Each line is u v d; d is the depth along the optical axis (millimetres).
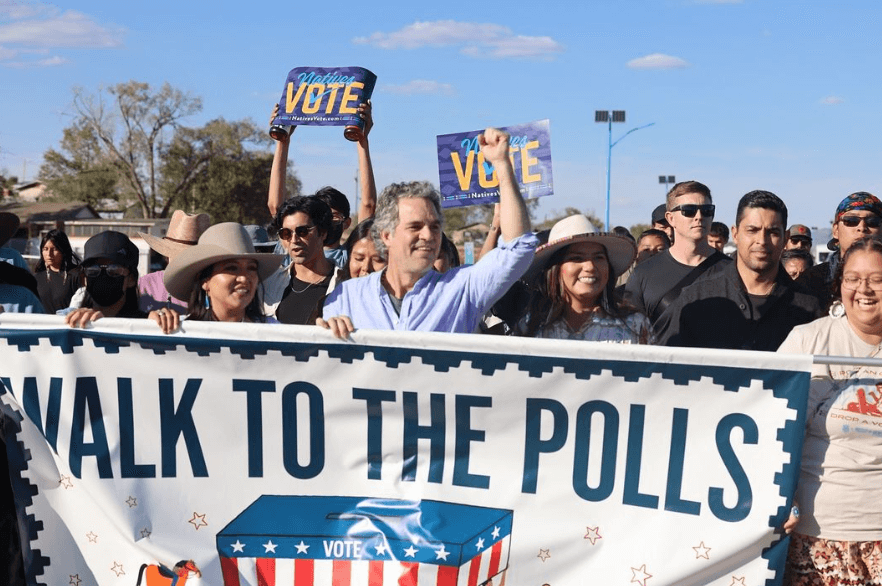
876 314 3727
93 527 3871
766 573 3734
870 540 3729
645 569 3756
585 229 4406
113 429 3883
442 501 3838
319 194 6848
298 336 3826
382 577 3826
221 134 75438
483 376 3797
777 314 4922
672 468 3754
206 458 3871
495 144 4074
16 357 3879
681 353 3715
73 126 77000
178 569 3834
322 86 7219
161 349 3861
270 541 3857
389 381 3828
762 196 4902
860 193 6051
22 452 3881
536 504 3809
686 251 6141
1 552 4074
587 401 3773
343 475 3871
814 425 3773
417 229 4078
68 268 8367
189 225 7035
